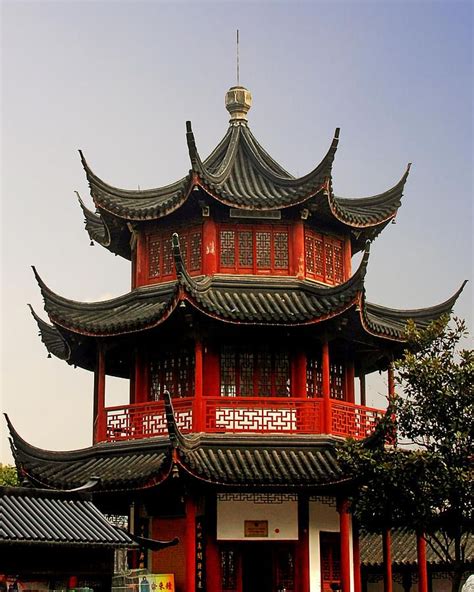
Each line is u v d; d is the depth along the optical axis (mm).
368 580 51656
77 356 46375
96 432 43562
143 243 44906
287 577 40250
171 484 37938
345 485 38438
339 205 44719
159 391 43375
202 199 41844
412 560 48312
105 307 43938
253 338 42219
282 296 41875
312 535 40500
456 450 33469
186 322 40031
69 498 34062
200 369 40062
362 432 42031
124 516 47125
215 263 42531
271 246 43344
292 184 43062
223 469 37719
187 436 38938
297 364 42469
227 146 47250
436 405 33688
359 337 42438
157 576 38156
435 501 33281
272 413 40250
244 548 40469
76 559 32062
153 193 45531
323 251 45031
